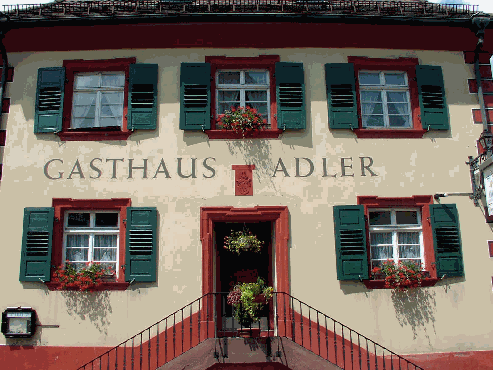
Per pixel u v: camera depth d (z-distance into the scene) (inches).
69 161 334.3
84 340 311.0
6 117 342.3
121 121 349.7
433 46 362.9
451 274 322.3
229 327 328.2
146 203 327.6
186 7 342.6
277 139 338.3
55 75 347.3
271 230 337.1
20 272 315.6
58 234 323.9
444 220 330.0
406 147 342.0
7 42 352.5
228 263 336.5
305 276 319.3
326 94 348.2
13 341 311.7
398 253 332.8
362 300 318.0
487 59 362.6
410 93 357.7
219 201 327.9
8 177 332.2
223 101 354.0
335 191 332.2
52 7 344.8
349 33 355.3
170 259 319.9
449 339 316.5
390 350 312.5
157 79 347.3
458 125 349.4
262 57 352.2
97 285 313.6
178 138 337.1
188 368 279.7
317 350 309.7
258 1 349.7
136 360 308.2
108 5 345.1
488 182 319.0
